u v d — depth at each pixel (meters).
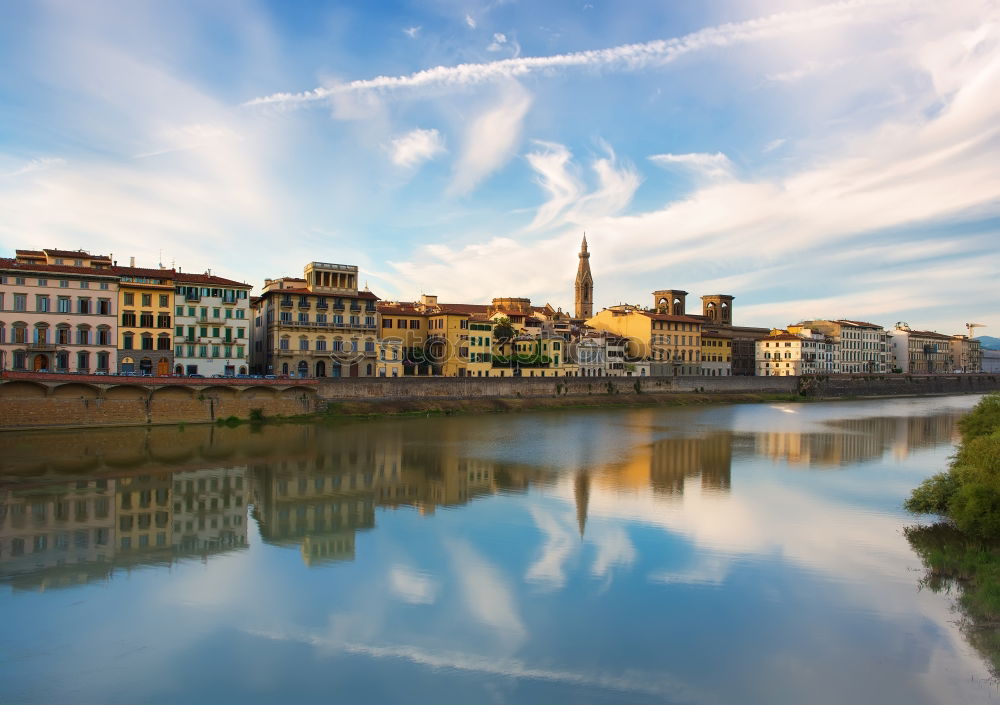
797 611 31.81
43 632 29.36
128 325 111.19
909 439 94.94
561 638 29.20
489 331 161.50
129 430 89.94
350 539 42.91
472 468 68.06
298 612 31.62
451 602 32.84
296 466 67.88
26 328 101.25
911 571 36.91
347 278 141.38
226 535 43.75
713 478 63.56
